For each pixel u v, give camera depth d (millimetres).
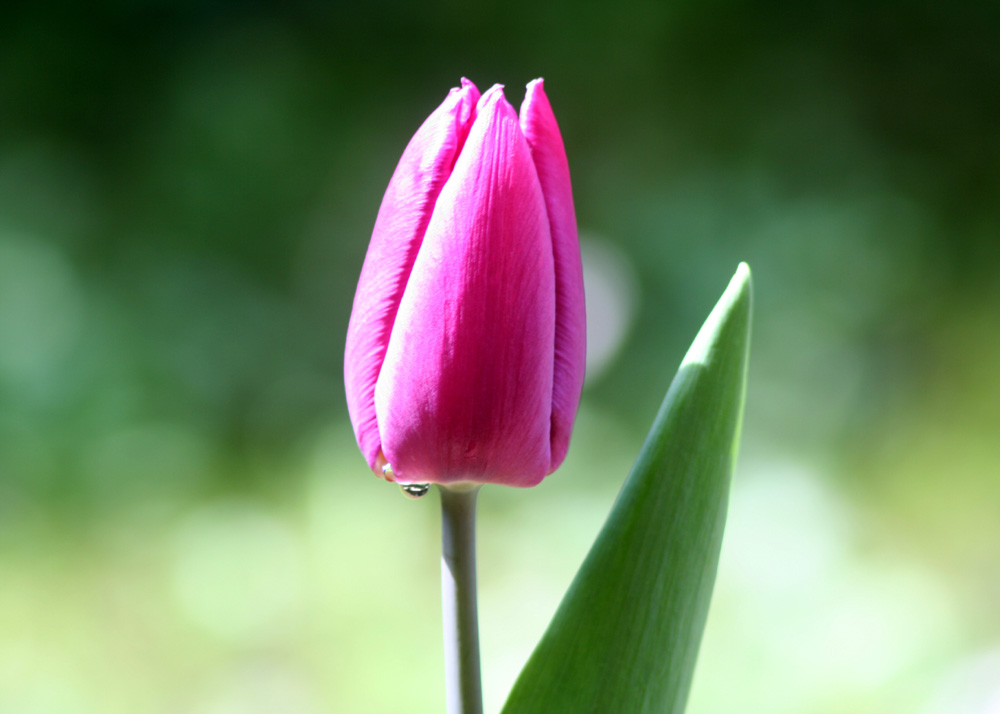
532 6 2609
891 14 2588
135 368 2094
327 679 1372
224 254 2340
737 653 1344
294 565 1556
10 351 2025
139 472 1880
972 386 2068
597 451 1883
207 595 1503
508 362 464
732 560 1522
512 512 1711
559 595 1519
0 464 1866
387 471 474
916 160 2496
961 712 1235
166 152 2426
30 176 2328
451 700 475
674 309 2240
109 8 2514
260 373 2215
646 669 474
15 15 2490
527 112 469
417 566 1563
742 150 2496
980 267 2324
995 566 1577
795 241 2287
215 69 2516
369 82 2572
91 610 1507
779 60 2592
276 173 2418
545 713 473
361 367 471
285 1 2592
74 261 2244
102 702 1344
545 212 466
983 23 2551
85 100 2455
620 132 2551
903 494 1798
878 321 2188
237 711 1320
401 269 467
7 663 1387
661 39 2598
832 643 1352
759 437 1975
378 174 2496
